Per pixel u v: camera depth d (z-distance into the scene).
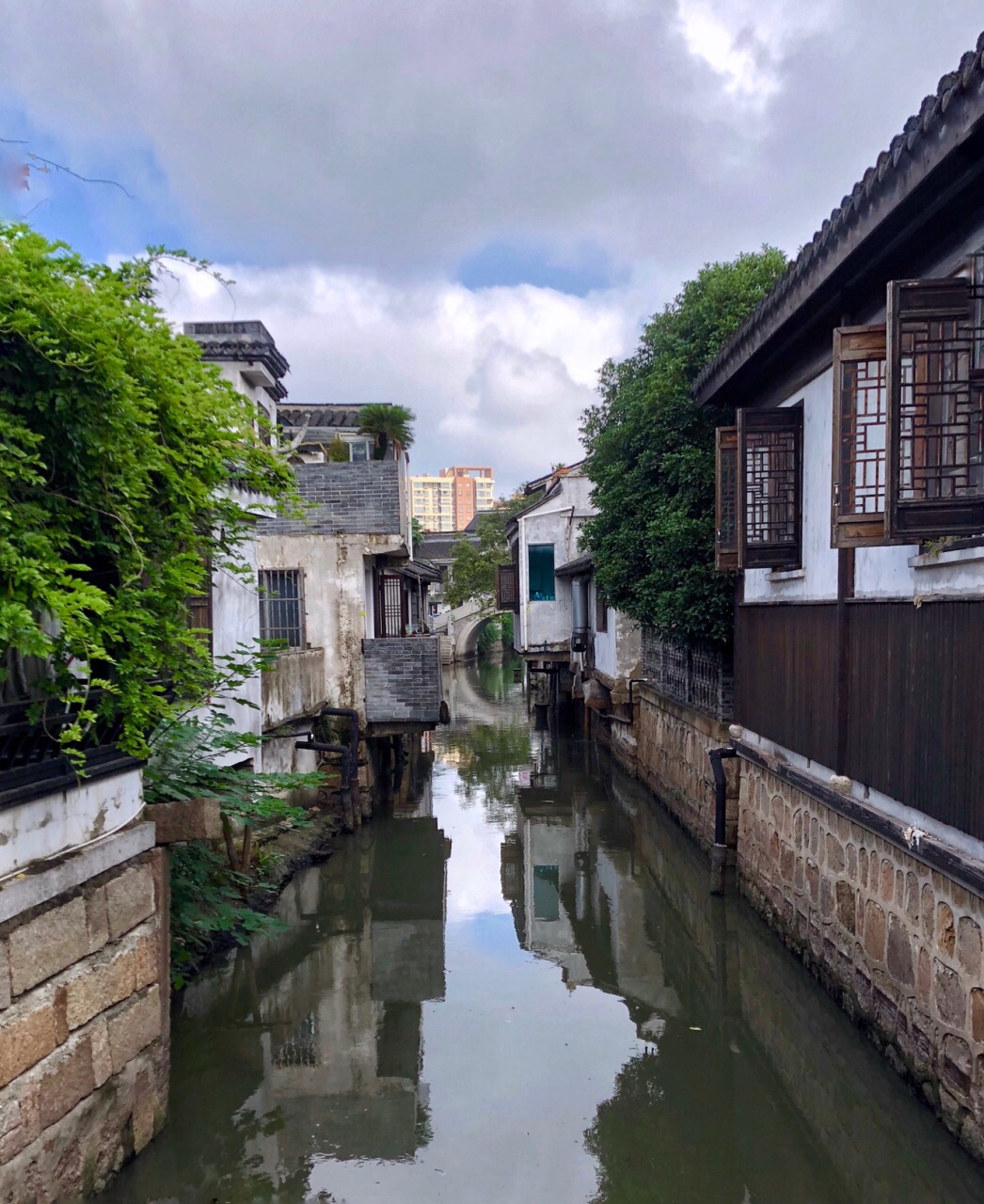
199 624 7.82
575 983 7.53
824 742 6.44
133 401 3.24
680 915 9.19
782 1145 5.14
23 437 2.81
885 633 5.38
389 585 16.11
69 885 3.55
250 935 7.78
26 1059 3.27
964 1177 4.29
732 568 7.98
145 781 5.53
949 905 4.50
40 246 2.95
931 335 4.60
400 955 8.20
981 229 4.17
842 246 5.07
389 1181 4.69
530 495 29.48
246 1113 5.38
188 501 3.84
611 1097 5.64
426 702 12.52
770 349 7.10
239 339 10.80
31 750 3.34
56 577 2.89
